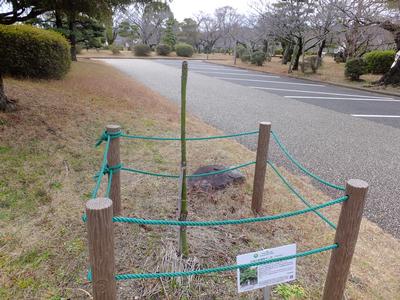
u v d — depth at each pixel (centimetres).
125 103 611
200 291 182
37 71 720
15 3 402
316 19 1500
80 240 213
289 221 257
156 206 264
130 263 196
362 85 1300
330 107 812
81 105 540
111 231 116
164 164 351
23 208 244
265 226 246
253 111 708
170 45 3259
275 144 477
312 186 339
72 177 300
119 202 240
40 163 315
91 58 2255
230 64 2298
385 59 1506
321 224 258
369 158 439
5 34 666
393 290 196
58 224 227
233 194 291
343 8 1180
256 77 1538
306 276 199
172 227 236
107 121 473
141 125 480
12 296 168
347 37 1485
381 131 591
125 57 2633
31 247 203
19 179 282
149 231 229
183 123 185
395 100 1001
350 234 154
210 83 1171
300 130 567
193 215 253
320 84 1375
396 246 240
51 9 425
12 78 682
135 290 178
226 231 236
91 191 279
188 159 368
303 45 1659
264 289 166
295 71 1797
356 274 205
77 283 179
